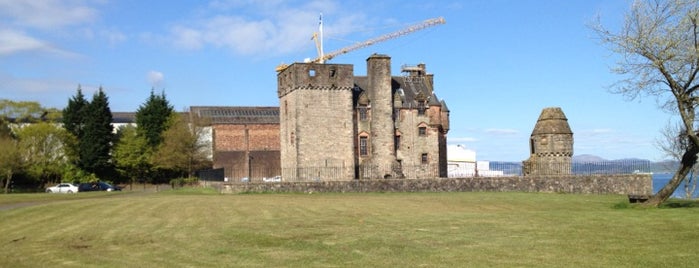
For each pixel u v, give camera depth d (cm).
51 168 9031
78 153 9544
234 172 9881
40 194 6444
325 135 7606
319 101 7619
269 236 2361
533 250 1892
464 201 4397
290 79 7744
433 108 8288
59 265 1928
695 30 3141
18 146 8700
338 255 1928
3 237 2645
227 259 1925
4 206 4253
